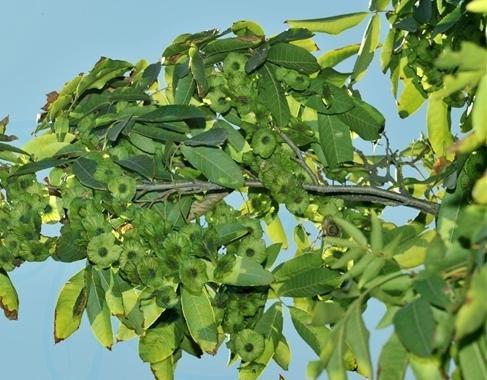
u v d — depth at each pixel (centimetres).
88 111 347
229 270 330
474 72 270
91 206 335
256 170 346
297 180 344
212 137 336
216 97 345
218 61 346
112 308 336
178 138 338
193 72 339
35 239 338
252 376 347
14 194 339
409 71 360
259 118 346
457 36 350
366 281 288
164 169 341
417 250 306
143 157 338
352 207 359
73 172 338
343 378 284
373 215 291
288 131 349
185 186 340
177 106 337
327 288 334
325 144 351
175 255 330
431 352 279
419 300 282
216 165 338
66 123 345
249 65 342
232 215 346
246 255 337
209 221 346
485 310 268
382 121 351
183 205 341
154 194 341
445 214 334
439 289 281
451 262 283
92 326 338
